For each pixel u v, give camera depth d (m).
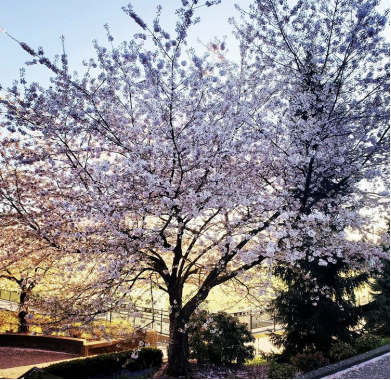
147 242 7.92
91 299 8.65
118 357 9.37
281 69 9.95
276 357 10.54
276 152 8.88
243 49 9.65
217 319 9.88
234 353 9.67
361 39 8.96
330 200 8.97
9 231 9.38
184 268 9.33
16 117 8.55
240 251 8.10
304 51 9.68
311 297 9.65
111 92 8.66
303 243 8.48
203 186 8.27
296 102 9.14
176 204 7.64
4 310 16.23
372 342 8.73
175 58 8.08
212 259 9.45
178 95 8.15
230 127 8.64
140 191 8.03
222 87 8.73
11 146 9.33
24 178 9.29
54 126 8.55
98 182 8.30
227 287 10.63
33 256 9.53
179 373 8.61
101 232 8.09
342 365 7.55
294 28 9.57
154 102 8.69
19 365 11.15
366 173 8.79
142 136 8.87
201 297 9.05
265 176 9.64
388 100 8.94
